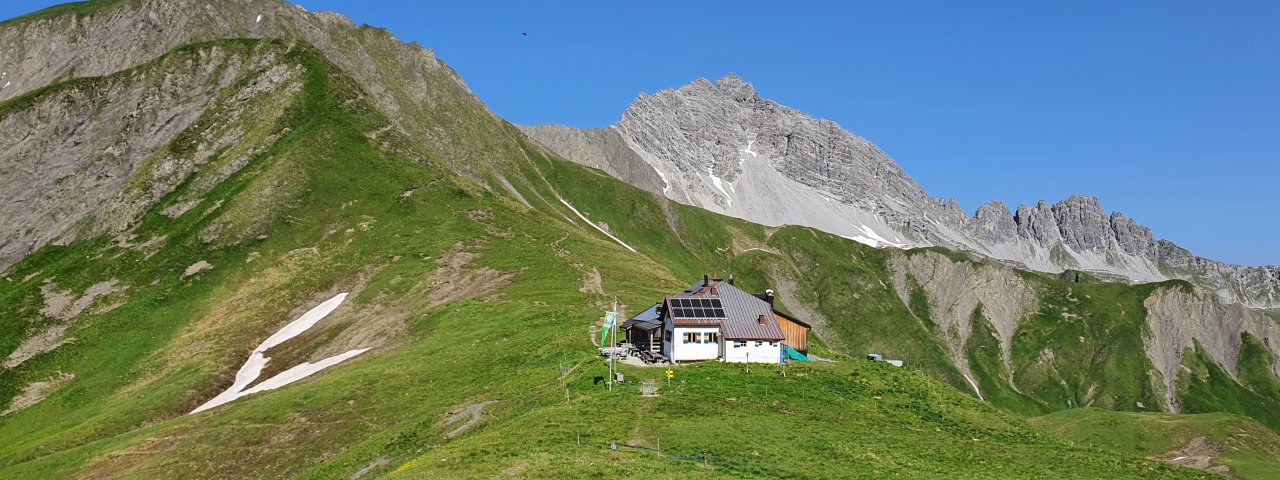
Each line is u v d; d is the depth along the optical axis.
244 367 121.56
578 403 68.25
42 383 125.50
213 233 171.12
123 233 180.12
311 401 89.62
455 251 158.25
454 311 124.25
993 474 56.72
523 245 162.25
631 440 57.12
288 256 163.38
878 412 72.56
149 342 135.25
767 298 93.81
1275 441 111.38
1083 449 70.56
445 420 75.38
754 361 86.50
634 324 96.31
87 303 149.88
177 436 87.56
